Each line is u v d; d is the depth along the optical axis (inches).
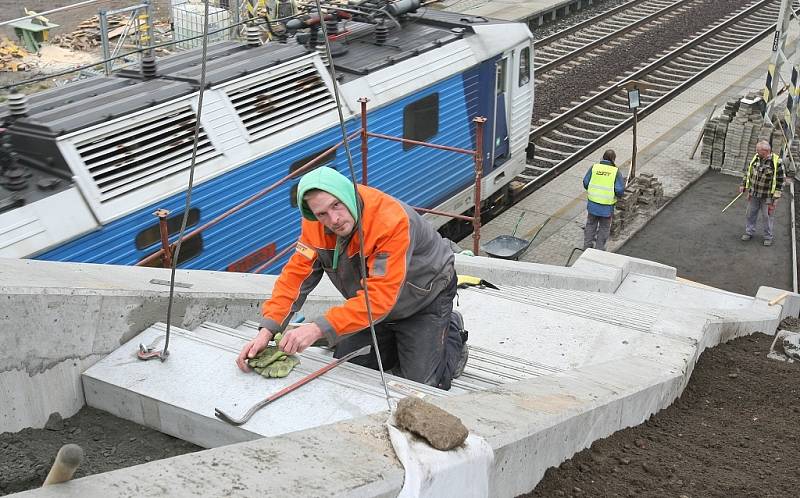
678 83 844.0
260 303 201.3
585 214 603.5
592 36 948.0
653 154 694.5
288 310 154.3
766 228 557.0
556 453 150.6
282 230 409.1
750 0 1136.8
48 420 150.6
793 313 430.0
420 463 105.4
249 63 400.8
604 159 513.7
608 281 431.8
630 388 190.2
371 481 99.8
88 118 330.3
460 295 313.0
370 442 111.3
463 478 111.7
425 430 110.3
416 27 541.3
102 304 156.3
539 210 608.7
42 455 139.3
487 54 527.8
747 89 841.5
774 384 265.3
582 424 160.1
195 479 95.4
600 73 837.8
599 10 1072.8
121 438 147.3
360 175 447.2
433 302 164.7
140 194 335.0
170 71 393.7
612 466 160.7
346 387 147.3
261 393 145.5
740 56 938.1
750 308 393.7
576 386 179.6
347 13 495.2
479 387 186.9
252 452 104.2
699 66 893.2
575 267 447.5
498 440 125.2
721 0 1122.7
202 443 143.9
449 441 109.7
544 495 141.6
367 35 500.7
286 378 149.7
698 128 748.6
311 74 419.8
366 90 442.0
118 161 331.9
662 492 153.3
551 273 405.4
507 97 563.8
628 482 154.5
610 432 180.5
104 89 371.9
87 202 317.1
